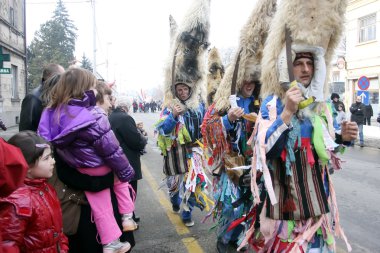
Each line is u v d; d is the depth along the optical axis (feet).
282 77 7.73
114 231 8.64
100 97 11.94
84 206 8.57
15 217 6.76
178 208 16.98
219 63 18.42
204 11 14.90
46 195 7.52
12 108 65.10
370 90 70.18
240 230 11.69
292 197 7.70
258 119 8.12
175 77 15.10
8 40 63.41
